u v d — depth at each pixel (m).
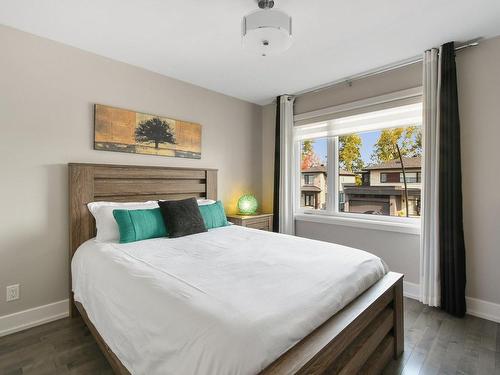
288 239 2.24
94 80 2.45
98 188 2.41
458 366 1.65
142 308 1.19
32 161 2.13
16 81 2.06
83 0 1.75
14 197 2.05
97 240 2.17
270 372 0.87
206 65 2.72
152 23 2.01
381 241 2.89
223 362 0.85
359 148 3.19
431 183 2.41
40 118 2.16
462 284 2.25
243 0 1.76
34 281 2.14
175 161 3.03
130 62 2.64
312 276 1.41
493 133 2.21
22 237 2.09
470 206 2.31
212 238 2.27
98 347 1.84
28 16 1.91
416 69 2.61
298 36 2.19
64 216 2.29
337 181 3.37
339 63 2.67
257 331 0.93
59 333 2.01
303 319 1.08
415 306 2.44
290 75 2.96
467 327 2.09
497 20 1.98
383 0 1.76
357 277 1.50
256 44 1.85
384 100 2.80
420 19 1.97
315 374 0.96
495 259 2.21
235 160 3.69
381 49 2.40
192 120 3.20
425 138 2.44
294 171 3.65
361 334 1.45
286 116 3.55
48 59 2.20
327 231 3.33
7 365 1.66
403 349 1.80
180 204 2.47
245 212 3.57
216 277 1.37
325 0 1.76
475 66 2.28
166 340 1.02
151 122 2.80
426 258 2.45
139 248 1.93
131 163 2.68
